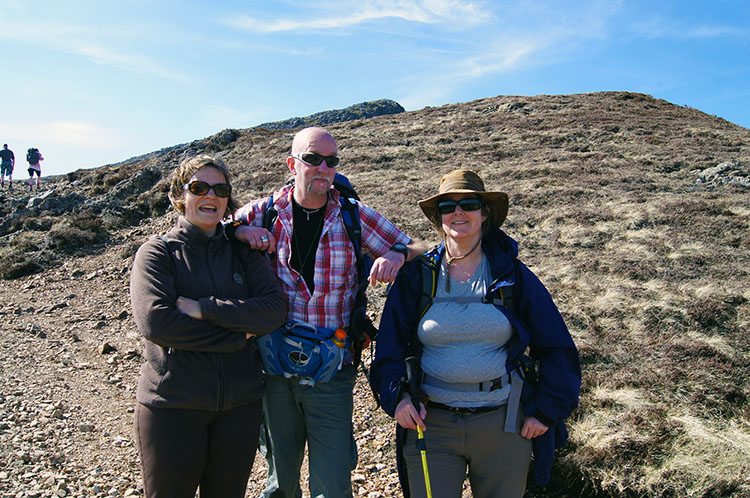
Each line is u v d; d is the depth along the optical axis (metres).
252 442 2.62
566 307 6.93
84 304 9.69
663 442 4.14
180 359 2.45
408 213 12.11
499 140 23.20
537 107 30.48
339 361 2.92
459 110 33.00
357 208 3.10
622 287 7.38
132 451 4.80
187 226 2.67
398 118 32.53
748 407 4.65
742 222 10.12
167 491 2.43
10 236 15.20
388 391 2.67
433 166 18.70
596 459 3.97
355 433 5.00
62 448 4.69
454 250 2.78
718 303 6.54
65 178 25.48
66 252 13.30
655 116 27.00
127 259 12.29
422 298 2.77
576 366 2.69
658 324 6.29
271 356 2.91
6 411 5.33
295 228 3.01
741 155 17.23
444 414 2.65
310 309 2.98
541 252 9.48
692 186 14.11
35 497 3.84
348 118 69.12
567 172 15.81
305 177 2.89
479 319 2.62
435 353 2.72
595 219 11.06
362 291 3.14
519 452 2.62
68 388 6.18
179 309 2.44
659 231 10.04
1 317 8.99
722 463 3.85
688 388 4.93
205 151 26.41
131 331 8.23
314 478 2.85
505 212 2.82
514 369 2.66
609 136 22.14
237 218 3.09
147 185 19.86
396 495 3.93
